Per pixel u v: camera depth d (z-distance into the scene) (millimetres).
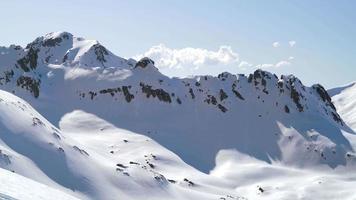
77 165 109000
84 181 103750
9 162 88438
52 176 98375
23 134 106812
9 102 118562
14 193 24562
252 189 181625
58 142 114438
